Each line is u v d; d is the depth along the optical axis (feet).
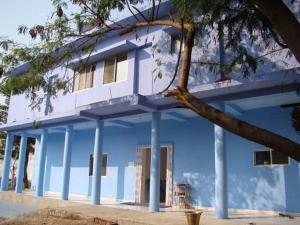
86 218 32.01
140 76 44.62
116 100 38.32
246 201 36.52
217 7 22.52
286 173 34.35
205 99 33.68
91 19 24.68
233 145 38.55
